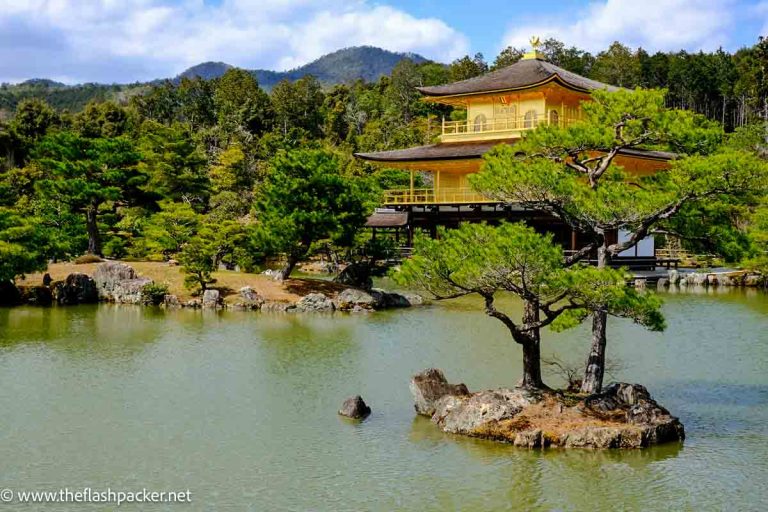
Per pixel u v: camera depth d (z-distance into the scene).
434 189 75.38
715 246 26.11
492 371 32.94
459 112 141.00
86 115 131.50
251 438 24.95
